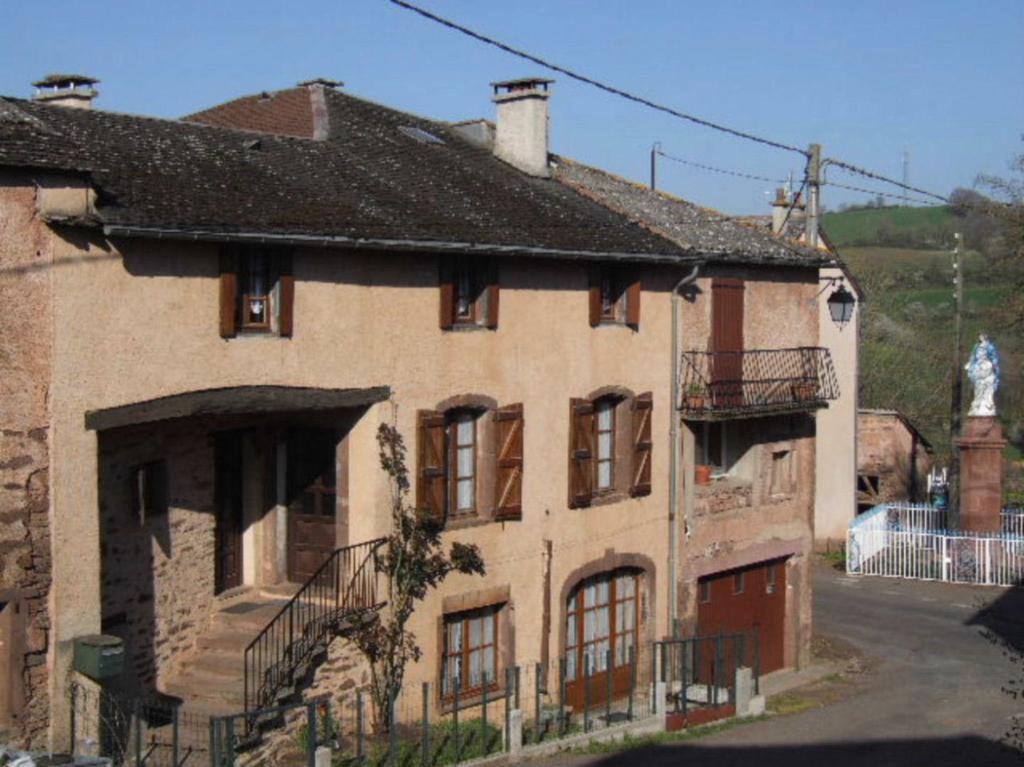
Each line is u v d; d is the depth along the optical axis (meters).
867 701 21.77
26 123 13.59
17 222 12.86
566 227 20.14
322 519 18.08
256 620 17.00
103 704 13.77
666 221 23.12
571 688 20.66
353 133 21.30
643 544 21.61
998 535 32.47
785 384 24.02
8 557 12.95
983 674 23.80
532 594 19.67
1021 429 49.88
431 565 17.86
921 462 41.47
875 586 31.92
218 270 15.01
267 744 15.15
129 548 15.42
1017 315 36.81
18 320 12.91
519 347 19.25
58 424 13.27
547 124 23.23
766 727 19.52
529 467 19.53
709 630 23.17
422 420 17.72
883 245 80.31
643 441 21.33
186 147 16.88
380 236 16.34
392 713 15.27
